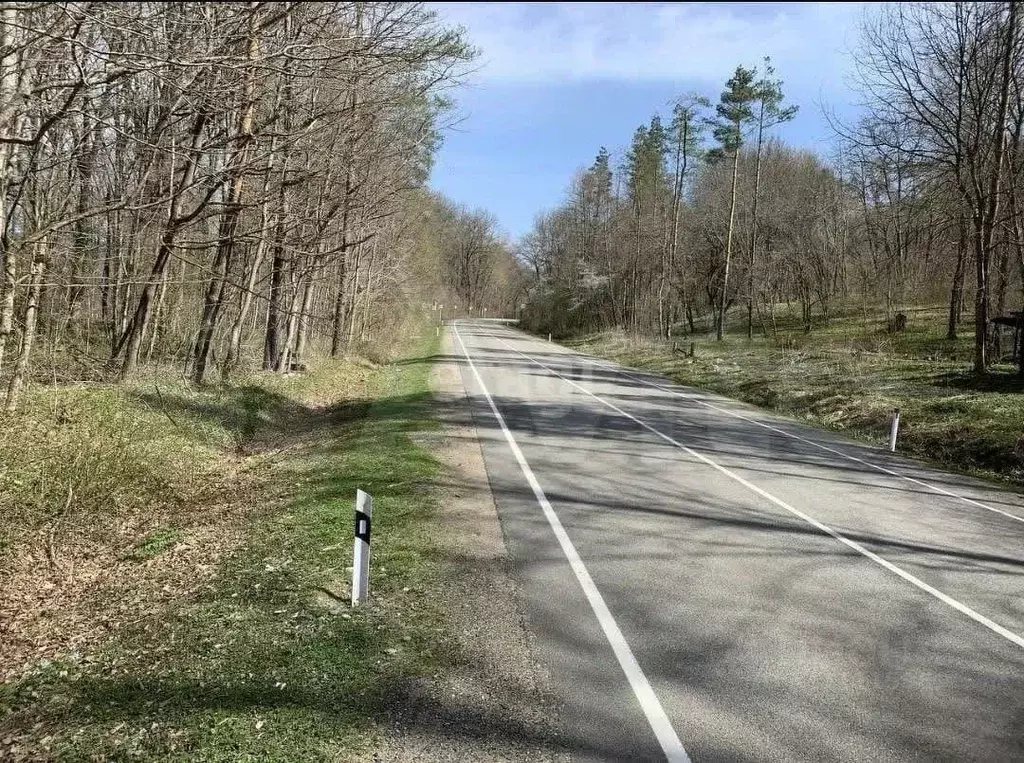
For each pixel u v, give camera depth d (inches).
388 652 193.2
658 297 2071.9
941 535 336.8
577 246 2800.2
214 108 330.0
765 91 1569.9
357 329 1439.5
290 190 659.4
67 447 367.9
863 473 483.8
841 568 281.7
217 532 327.9
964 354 970.7
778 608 237.3
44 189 470.9
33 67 273.6
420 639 202.2
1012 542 331.3
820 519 354.0
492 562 270.2
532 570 264.2
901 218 1455.5
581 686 180.4
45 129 270.4
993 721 172.2
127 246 584.1
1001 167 844.0
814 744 159.3
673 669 191.6
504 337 2361.0
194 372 629.6
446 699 171.2
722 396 952.3
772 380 975.6
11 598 260.2
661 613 228.8
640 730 161.9
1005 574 284.2
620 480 417.7
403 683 177.5
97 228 573.3
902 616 235.3
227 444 522.9
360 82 416.8
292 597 232.1
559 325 2876.5
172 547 308.5
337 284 1119.0
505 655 195.5
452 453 476.1
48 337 552.4
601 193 2652.6
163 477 403.5
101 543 319.6
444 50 412.5
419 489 370.9
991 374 781.3
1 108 273.4
